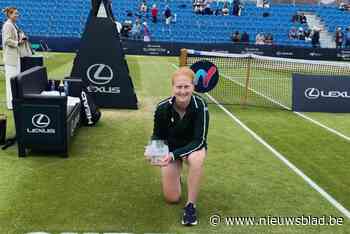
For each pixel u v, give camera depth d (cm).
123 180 542
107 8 916
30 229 407
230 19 3181
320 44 3064
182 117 443
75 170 568
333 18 3338
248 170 601
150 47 2495
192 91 434
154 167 591
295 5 3559
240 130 827
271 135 803
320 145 752
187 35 3023
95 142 698
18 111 594
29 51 920
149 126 813
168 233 414
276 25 3184
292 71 1919
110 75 933
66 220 429
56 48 2517
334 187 552
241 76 1702
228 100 1168
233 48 2405
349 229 439
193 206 436
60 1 3095
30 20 2961
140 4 3216
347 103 1055
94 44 920
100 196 491
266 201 498
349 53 2472
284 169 614
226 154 670
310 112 1050
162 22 3139
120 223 428
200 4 3206
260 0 3434
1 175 539
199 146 437
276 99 1222
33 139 602
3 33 870
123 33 2734
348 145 760
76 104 730
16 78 587
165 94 1195
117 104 948
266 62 2102
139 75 1605
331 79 1051
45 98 591
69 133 641
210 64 1028
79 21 2992
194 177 431
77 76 927
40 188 505
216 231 422
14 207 452
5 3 3034
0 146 653
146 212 455
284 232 426
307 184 558
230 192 520
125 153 649
